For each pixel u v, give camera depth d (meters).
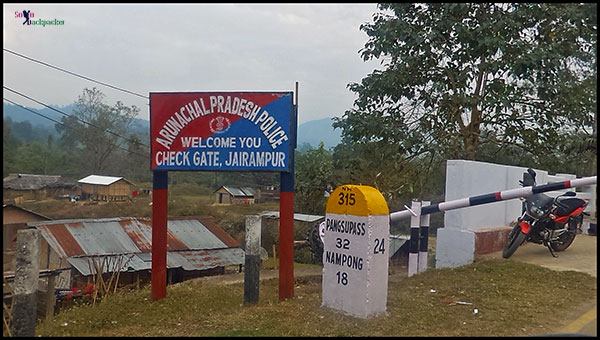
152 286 7.16
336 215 6.25
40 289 14.59
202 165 6.98
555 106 12.42
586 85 11.81
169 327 5.65
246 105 6.91
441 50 12.43
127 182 44.75
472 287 6.91
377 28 12.98
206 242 23.38
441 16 12.19
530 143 13.66
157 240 7.16
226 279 9.83
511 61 11.77
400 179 14.07
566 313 5.76
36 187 41.00
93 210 36.84
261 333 5.23
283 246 6.96
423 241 8.49
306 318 5.85
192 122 7.02
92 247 20.08
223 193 45.72
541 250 9.41
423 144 13.02
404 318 5.68
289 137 6.80
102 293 10.81
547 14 11.37
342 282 6.08
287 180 6.93
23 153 41.59
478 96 12.55
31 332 5.07
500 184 9.68
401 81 13.14
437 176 15.38
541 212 8.38
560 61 11.28
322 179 15.15
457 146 13.45
